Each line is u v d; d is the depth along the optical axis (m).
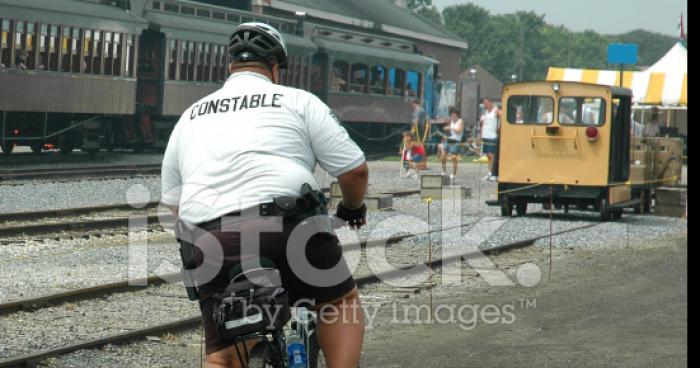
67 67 52.47
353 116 76.50
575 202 34.75
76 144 56.28
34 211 29.83
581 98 34.44
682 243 29.06
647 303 19.09
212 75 64.12
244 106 7.18
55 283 19.56
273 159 6.99
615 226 33.12
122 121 59.38
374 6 116.12
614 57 46.25
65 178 42.34
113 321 16.31
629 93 35.19
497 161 35.56
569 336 15.92
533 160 34.91
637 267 24.19
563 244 28.34
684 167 68.06
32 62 50.09
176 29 60.00
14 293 18.41
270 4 80.44
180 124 7.36
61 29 51.81
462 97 105.19
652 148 39.16
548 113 34.69
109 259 22.83
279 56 7.54
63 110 52.44
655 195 38.25
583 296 19.91
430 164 67.06
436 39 120.56
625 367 13.70
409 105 85.50
